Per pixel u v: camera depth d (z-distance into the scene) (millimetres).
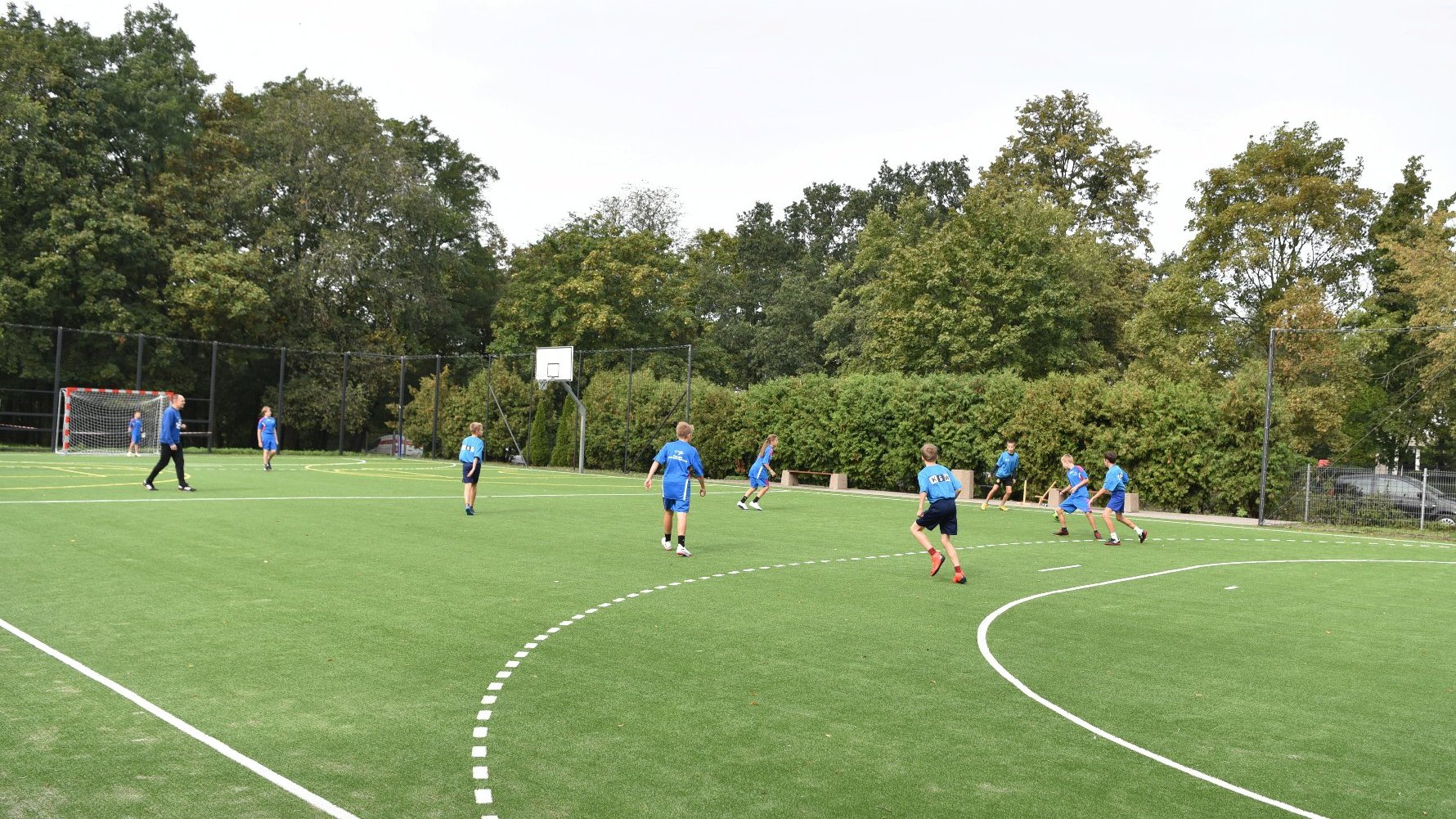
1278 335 36094
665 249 57062
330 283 49281
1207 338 39188
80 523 15844
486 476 33812
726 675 7707
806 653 8508
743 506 24062
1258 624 10445
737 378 60250
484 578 11961
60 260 41125
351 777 5363
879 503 26812
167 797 5035
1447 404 35000
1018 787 5422
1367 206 37781
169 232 46344
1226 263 37594
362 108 49844
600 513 20703
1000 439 31141
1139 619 10516
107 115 44531
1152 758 6000
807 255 63469
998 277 40000
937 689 7430
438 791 5188
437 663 7848
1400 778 5781
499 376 44812
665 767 5621
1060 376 30578
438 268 55438
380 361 51062
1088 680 7840
